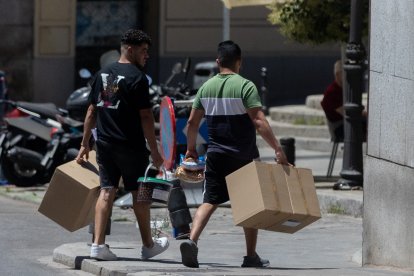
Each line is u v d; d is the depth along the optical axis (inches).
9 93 1797.5
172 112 757.9
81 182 713.0
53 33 1829.5
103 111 696.4
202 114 693.3
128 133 693.9
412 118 668.1
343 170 1059.3
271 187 652.7
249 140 681.0
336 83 1152.2
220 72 689.0
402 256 685.9
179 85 1173.7
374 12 717.9
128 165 696.4
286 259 775.7
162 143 780.6
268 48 1964.8
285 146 1123.9
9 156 1162.0
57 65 1836.9
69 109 1194.6
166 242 724.0
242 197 656.4
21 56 1804.9
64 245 776.3
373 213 720.3
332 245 851.4
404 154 678.5
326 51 1989.4
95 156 742.5
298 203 656.4
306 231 928.3
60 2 1829.5
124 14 1930.4
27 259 765.9
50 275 693.9
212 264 722.2
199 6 1942.7
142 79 693.3
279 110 1627.7
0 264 739.4
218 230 942.4
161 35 1927.9
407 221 677.9
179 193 785.6
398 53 685.9
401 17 681.0
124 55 704.4
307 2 1114.7
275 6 1139.9
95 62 1915.6
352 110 1043.3
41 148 1184.8
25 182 1178.0
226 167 680.4
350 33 1038.4
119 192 1085.1
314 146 1501.0
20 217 986.1
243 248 833.5
